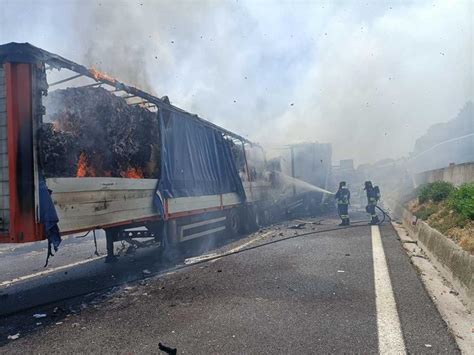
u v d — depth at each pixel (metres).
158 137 7.84
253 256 8.10
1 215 4.93
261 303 4.91
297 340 3.75
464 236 6.06
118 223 6.41
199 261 7.85
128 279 6.62
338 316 4.37
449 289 5.42
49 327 4.36
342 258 7.57
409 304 4.74
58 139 5.44
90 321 4.51
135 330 4.16
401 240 9.94
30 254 9.65
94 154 6.45
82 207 5.60
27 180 4.80
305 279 6.02
